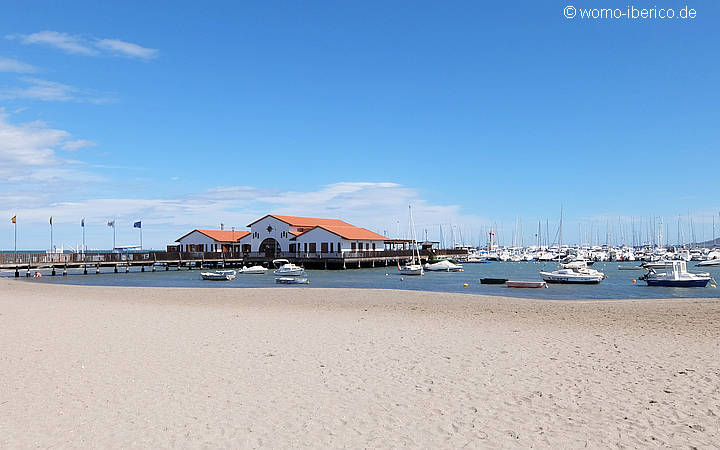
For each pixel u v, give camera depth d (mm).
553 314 23062
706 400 9633
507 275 65750
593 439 7848
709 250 133500
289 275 62562
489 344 15094
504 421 8609
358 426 8398
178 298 32094
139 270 82000
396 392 10203
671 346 14859
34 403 9484
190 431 8164
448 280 55250
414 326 18734
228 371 11836
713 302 28016
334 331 17406
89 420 8633
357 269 78125
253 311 24047
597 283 45094
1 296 32156
